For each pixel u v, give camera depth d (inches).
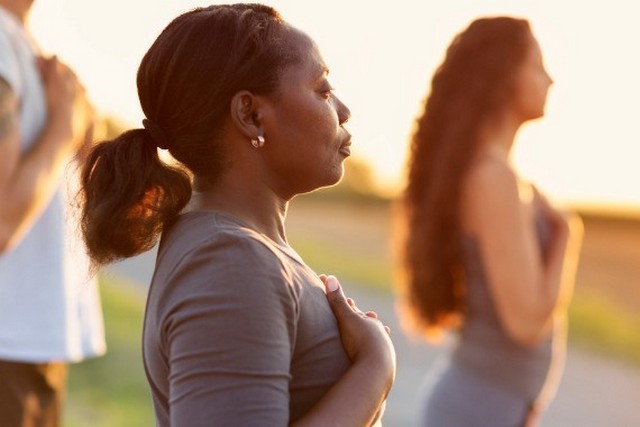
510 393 136.5
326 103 71.4
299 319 66.8
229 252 63.9
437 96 142.8
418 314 144.9
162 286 66.2
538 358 137.9
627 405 515.5
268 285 63.7
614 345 674.8
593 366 614.9
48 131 106.1
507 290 134.9
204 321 62.5
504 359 136.6
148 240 69.0
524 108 140.5
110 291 745.6
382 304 902.4
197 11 71.3
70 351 109.1
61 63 109.7
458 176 138.3
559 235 141.6
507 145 140.5
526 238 135.9
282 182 71.6
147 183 68.8
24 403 105.7
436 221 140.1
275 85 69.5
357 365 68.8
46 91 107.8
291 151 70.2
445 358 144.8
